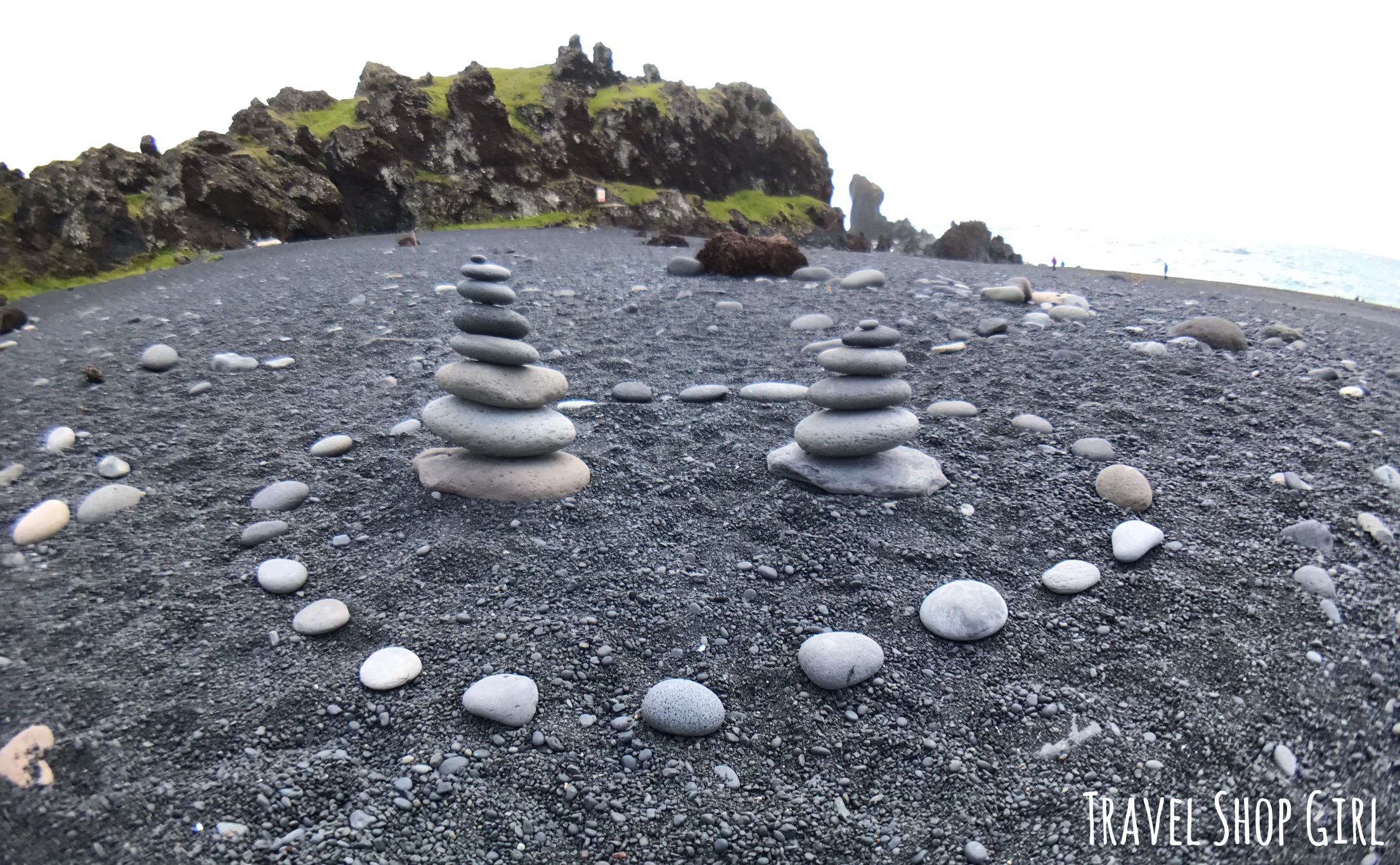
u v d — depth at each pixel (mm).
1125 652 2170
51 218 8109
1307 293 8156
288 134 11273
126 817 1634
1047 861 1644
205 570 2504
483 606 2342
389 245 10008
